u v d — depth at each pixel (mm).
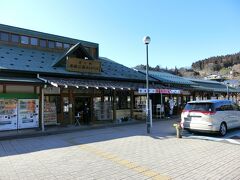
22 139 12031
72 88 16391
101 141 11016
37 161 7664
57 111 17031
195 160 7574
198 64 142375
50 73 15906
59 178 6031
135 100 22641
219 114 12023
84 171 6582
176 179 5918
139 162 7430
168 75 29203
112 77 19609
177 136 11656
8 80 13023
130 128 15672
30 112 14969
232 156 8000
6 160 7840
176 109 26375
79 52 19234
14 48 18391
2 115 13844
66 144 10453
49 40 20469
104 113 19703
